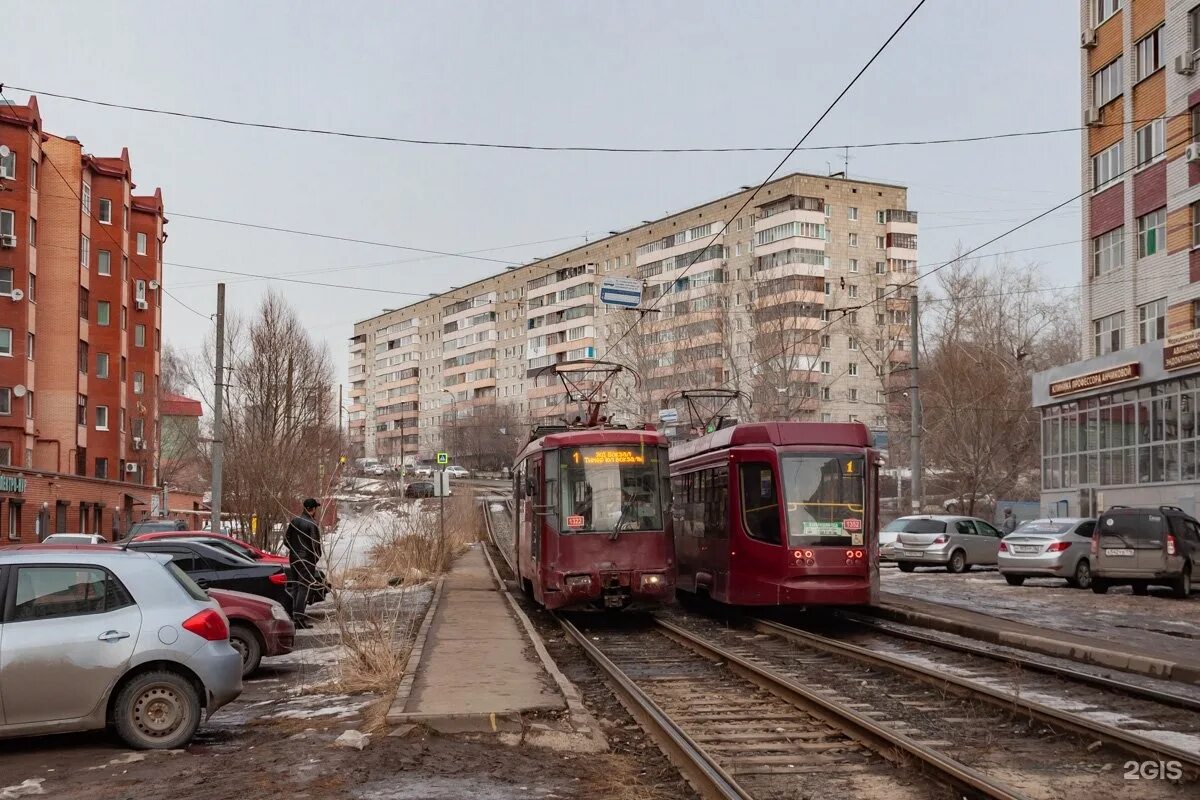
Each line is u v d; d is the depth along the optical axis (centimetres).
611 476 1834
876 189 8388
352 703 1050
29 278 4597
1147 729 901
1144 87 3384
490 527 5394
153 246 6159
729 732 898
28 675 823
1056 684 1127
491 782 727
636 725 960
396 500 3312
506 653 1324
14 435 4472
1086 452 3650
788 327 5694
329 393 4112
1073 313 6281
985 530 3238
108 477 5481
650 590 1800
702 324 6162
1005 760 789
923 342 5862
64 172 5034
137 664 854
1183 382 3098
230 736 920
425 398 13425
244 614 1249
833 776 749
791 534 1709
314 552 1595
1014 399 5219
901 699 1055
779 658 1392
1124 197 3484
